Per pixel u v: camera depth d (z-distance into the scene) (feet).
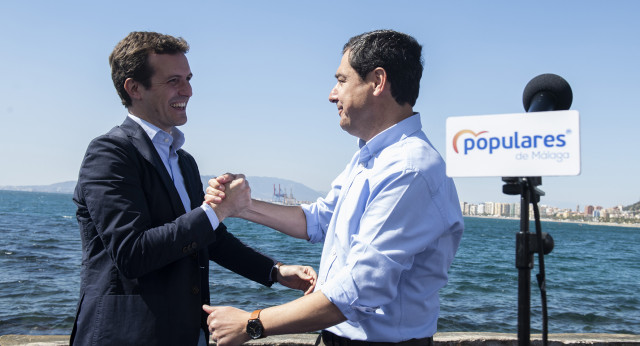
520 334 4.40
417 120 6.80
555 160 4.14
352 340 6.42
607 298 48.52
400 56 6.58
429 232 6.04
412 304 6.33
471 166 4.43
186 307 6.76
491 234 228.43
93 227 6.76
